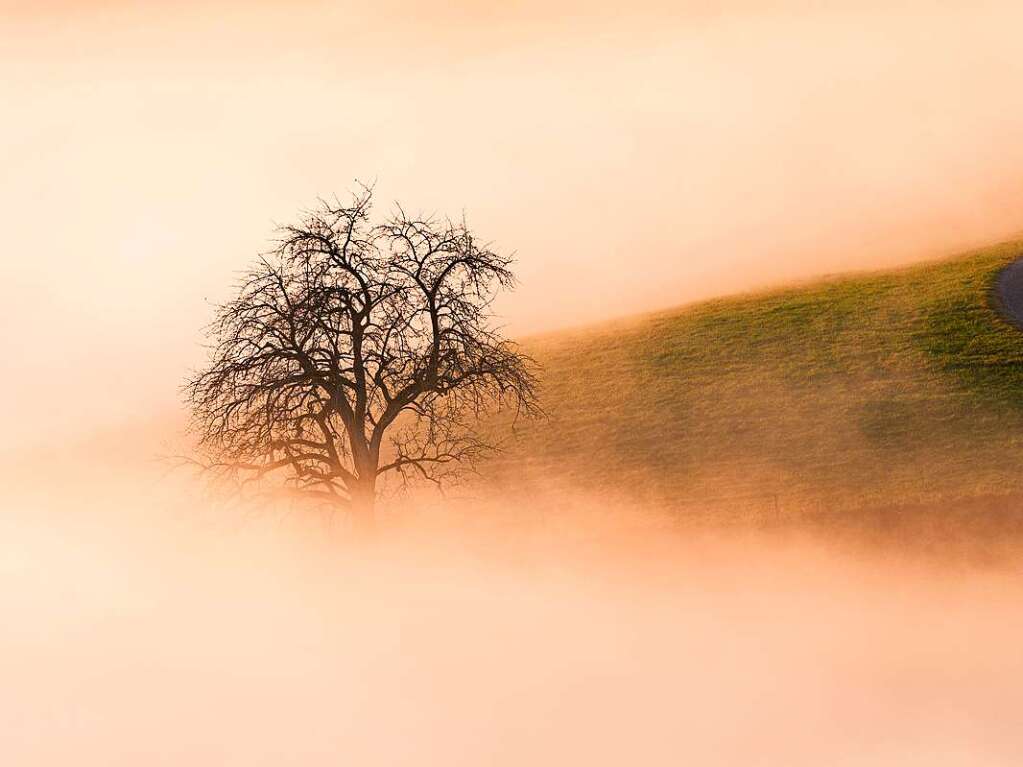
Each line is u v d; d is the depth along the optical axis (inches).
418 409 5167.3
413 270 4980.3
